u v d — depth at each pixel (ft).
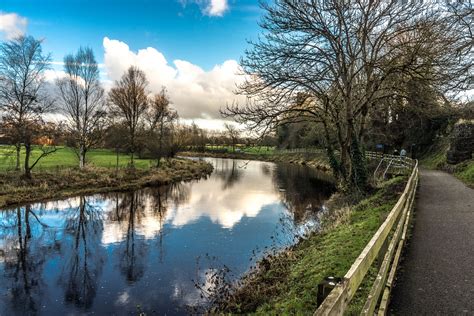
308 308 20.02
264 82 58.80
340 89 58.23
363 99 61.26
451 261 23.11
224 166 192.24
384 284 17.19
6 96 74.69
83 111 103.45
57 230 53.62
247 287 28.55
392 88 57.98
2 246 45.93
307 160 209.67
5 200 66.08
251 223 57.72
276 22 56.70
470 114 98.07
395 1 55.01
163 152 140.36
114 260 40.73
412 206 39.70
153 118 144.87
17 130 75.15
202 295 30.81
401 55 53.31
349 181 62.49
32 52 77.20
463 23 39.11
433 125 136.87
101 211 66.59
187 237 49.60
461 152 93.86
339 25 56.59
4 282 34.73
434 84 52.01
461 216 36.76
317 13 55.72
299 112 64.39
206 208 70.79
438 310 16.44
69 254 42.98
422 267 22.08
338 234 34.76
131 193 86.53
